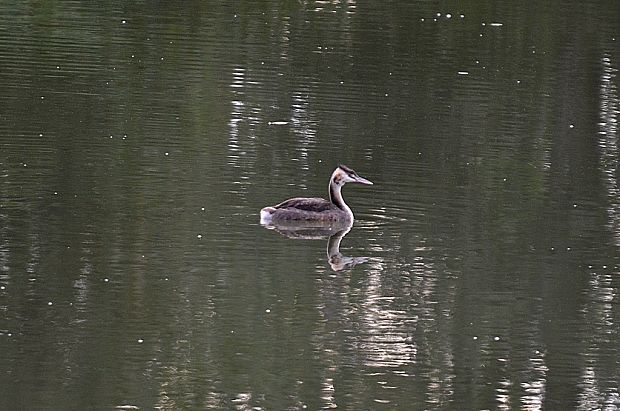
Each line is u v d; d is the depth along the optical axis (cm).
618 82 2966
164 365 1384
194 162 2150
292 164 2186
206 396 1315
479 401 1344
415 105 2662
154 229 1805
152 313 1521
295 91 2727
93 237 1753
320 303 1578
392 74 2939
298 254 1753
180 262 1686
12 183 1966
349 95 2716
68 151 2164
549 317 1570
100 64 2881
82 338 1441
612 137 2497
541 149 2377
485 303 1605
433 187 2098
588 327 1546
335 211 1881
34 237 1741
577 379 1410
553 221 1941
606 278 1698
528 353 1475
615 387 1397
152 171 2081
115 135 2288
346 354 1439
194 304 1554
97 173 2047
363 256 1755
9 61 2869
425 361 1432
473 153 2316
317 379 1367
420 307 1584
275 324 1509
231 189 2017
